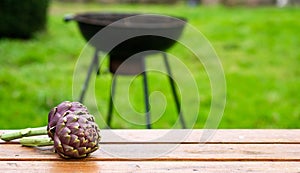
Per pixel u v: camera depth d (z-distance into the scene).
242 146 1.33
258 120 3.55
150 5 9.27
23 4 5.79
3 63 4.77
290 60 5.27
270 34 6.32
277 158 1.24
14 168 1.17
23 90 3.92
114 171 1.15
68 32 6.28
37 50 5.30
